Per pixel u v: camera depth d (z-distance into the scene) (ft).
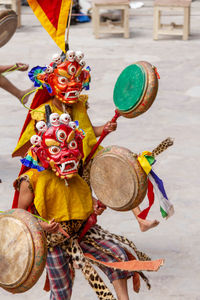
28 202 32.78
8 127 75.05
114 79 94.63
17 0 132.05
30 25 136.98
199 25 135.54
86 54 109.70
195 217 51.78
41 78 35.22
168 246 47.16
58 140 31.24
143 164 31.40
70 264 33.78
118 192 32.48
